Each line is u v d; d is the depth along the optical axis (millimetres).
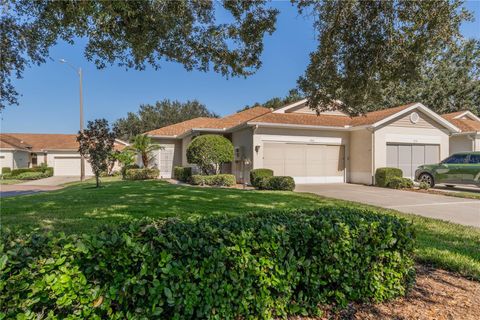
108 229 2650
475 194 12180
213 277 2400
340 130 17578
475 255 4637
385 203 10180
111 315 2186
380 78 6016
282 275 2703
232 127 17750
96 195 10156
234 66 6848
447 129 17812
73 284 2086
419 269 4184
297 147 16812
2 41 6121
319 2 5758
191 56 6695
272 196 10586
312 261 2871
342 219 3328
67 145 31609
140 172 19359
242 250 2559
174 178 21109
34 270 2020
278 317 2760
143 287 2207
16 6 5418
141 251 2240
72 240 2285
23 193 15422
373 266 3119
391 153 16797
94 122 13891
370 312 2977
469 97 28000
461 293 3426
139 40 5668
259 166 15945
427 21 4887
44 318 2021
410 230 3410
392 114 16516
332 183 17234
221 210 7590
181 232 2627
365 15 5465
